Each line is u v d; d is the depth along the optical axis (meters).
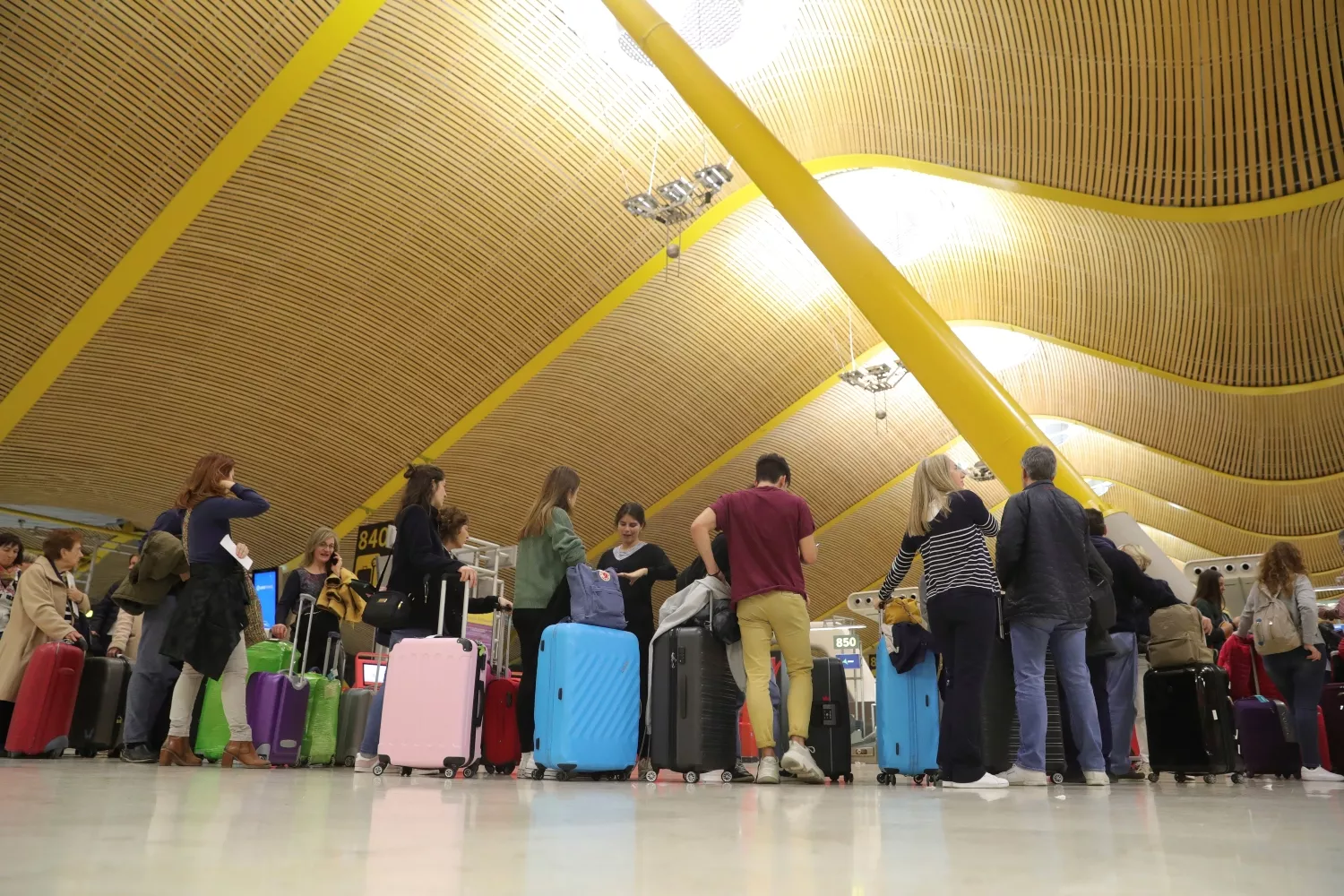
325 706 7.30
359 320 15.72
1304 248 14.71
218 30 11.66
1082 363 22.75
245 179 13.12
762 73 13.80
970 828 2.15
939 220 17.84
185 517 6.16
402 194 14.30
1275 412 20.86
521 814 2.36
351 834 1.78
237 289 14.48
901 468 25.94
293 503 17.70
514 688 6.41
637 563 6.20
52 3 11.05
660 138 14.82
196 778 3.96
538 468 20.00
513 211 15.09
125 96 11.89
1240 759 6.69
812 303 19.56
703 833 1.95
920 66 12.56
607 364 18.72
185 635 5.59
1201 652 6.34
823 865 1.46
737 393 20.92
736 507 5.07
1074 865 1.48
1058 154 12.44
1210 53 10.93
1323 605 8.73
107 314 13.75
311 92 12.54
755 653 4.88
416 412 17.50
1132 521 9.70
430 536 5.66
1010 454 9.15
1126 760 6.54
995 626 4.93
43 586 6.85
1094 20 11.01
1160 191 12.15
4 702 6.90
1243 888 1.24
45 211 12.52
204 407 15.78
